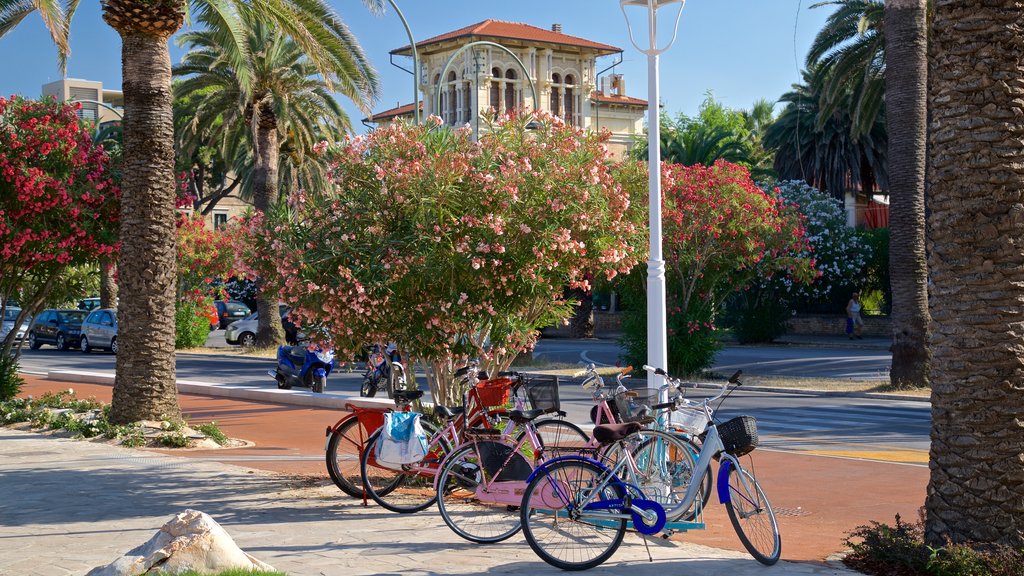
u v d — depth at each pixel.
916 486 10.93
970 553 6.24
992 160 6.53
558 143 10.42
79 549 7.31
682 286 27.62
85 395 22.00
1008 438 6.45
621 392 7.98
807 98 52.28
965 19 6.63
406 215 9.89
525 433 8.16
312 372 21.72
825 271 45.09
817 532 8.48
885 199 62.00
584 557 6.97
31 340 43.12
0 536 7.82
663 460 7.55
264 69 35.59
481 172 9.76
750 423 7.29
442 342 10.01
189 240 40.66
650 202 9.98
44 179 17.23
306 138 38.66
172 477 10.94
